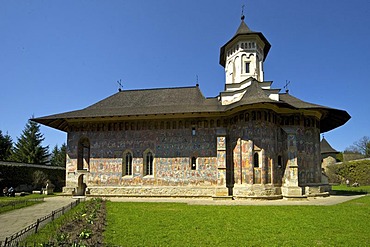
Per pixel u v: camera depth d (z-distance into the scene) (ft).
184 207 75.56
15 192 127.65
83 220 51.67
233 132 103.96
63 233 39.19
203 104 115.65
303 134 107.34
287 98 116.88
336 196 106.42
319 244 38.45
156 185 108.06
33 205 82.12
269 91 109.70
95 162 113.60
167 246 37.29
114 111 115.65
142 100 126.00
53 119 112.37
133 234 43.65
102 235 42.37
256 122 98.12
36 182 138.82
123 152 112.57
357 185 168.35
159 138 111.14
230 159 103.50
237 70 120.98
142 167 110.11
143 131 112.68
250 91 104.27
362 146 302.45
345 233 44.45
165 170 108.47
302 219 56.08
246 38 120.37
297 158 103.35
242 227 48.88
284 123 106.83
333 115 116.47
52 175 156.76
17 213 66.49
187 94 126.41
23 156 213.25
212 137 107.76
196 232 45.14
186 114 106.52
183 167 107.55
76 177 113.60
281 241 39.88
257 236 42.60
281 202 88.48
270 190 95.30
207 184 104.99
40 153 219.61
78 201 81.56
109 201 92.02
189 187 105.81
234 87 116.67
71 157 115.24
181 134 110.01
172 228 48.06
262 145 96.84
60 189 158.71
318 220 54.95
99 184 111.65
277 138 103.55
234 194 97.35
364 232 45.14
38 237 39.73
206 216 60.29
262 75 123.13
